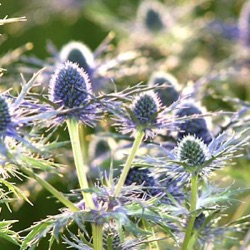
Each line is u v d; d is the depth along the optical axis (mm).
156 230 1481
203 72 1996
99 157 1591
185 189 1447
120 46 2221
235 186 1628
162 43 2262
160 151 1465
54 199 1779
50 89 1421
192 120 1510
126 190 1398
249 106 1542
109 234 1396
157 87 1396
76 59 1587
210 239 1463
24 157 1358
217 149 1422
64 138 1732
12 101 1402
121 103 1394
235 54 2025
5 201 1398
